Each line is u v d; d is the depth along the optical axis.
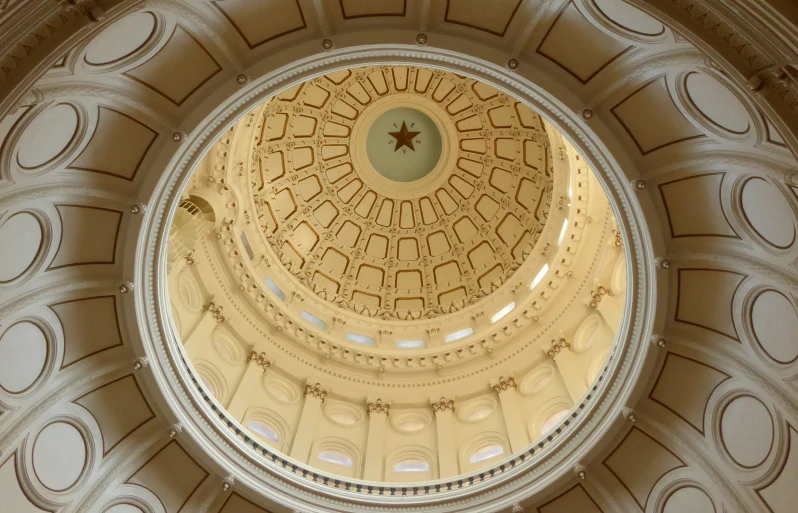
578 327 18.61
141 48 9.45
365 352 20.53
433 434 18.14
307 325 20.58
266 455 14.30
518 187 24.94
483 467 16.31
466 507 13.86
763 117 8.61
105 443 12.41
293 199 25.12
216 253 19.38
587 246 19.30
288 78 10.73
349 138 26.03
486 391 19.17
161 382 12.59
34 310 11.07
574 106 10.59
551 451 13.66
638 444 12.89
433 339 22.41
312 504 13.82
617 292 17.56
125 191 11.10
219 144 20.09
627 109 10.44
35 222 10.46
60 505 11.68
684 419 12.45
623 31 9.32
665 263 11.45
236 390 17.39
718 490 11.99
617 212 11.76
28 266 10.68
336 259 25.50
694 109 9.73
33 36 7.15
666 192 11.06
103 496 12.28
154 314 12.43
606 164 11.20
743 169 9.83
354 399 19.33
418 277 25.62
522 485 13.69
